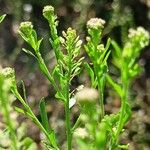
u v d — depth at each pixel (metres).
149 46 0.97
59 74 0.27
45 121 0.27
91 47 0.25
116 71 0.90
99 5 0.97
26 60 0.97
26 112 0.27
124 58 0.21
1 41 1.02
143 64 0.96
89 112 0.20
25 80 0.94
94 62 0.25
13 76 0.26
